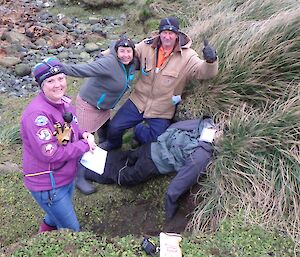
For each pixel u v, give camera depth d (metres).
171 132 2.64
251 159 2.46
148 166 2.63
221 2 3.85
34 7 5.61
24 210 2.66
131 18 5.01
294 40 2.83
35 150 1.99
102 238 2.01
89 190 2.75
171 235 2.07
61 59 4.49
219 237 2.11
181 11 4.26
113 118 2.89
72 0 5.62
